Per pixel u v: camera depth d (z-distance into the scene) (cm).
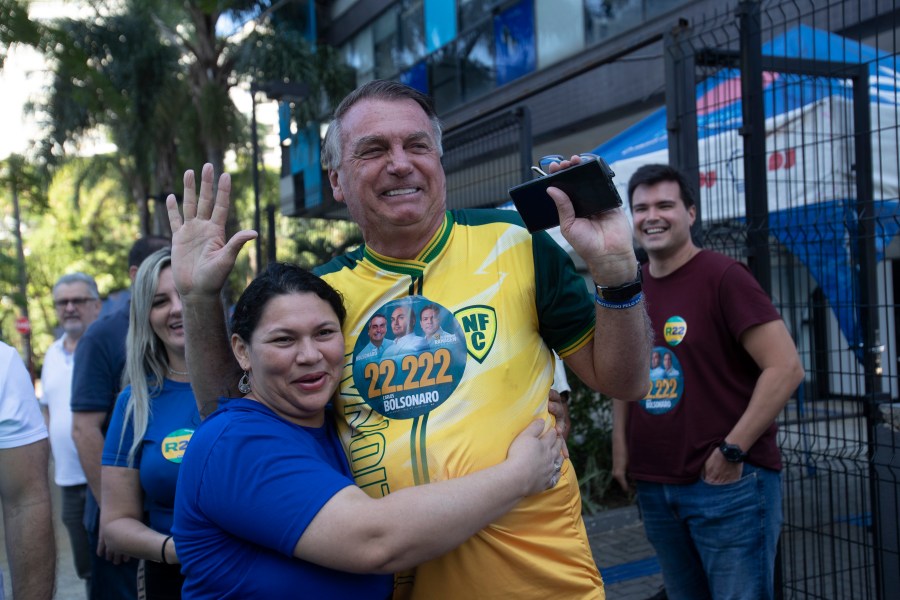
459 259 168
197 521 144
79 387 278
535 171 164
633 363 159
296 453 142
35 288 2227
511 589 155
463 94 1237
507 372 159
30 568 192
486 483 140
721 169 391
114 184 2377
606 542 485
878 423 279
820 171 357
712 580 255
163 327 230
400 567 133
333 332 156
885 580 274
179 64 1202
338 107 172
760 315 243
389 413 159
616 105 921
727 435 249
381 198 162
